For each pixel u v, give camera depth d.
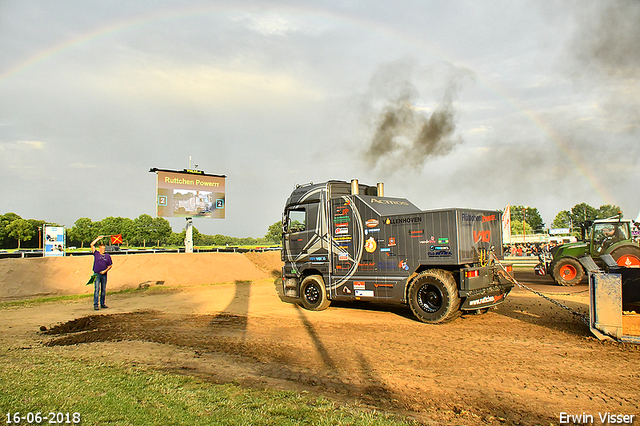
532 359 6.36
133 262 22.36
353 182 11.59
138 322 10.05
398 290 9.81
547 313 9.95
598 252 15.76
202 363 6.38
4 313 11.78
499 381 5.46
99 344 7.60
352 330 8.68
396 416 4.26
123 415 4.20
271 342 7.77
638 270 7.45
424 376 5.71
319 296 11.26
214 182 29.52
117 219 109.06
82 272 19.52
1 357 6.50
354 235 10.68
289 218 12.52
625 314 7.69
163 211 27.38
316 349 7.21
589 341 7.26
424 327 8.78
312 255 11.65
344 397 4.91
